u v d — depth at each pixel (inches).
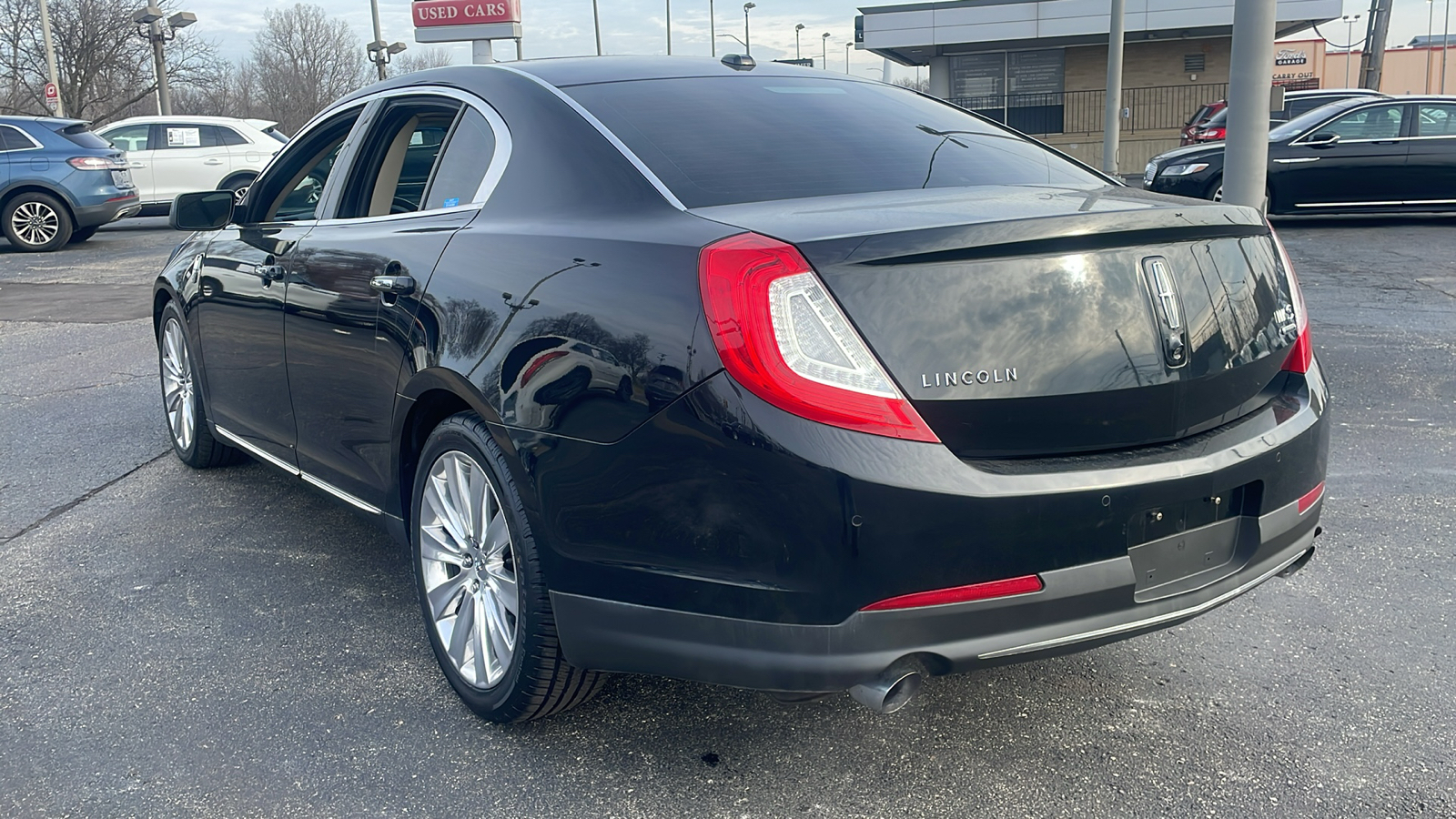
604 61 126.6
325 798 95.0
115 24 1472.7
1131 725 104.6
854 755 100.3
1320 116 534.3
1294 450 96.3
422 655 121.6
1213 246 95.1
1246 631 124.0
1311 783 94.6
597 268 91.7
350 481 131.3
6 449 205.2
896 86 139.9
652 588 87.5
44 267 514.6
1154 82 1047.0
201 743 104.0
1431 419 207.2
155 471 190.2
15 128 575.2
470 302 102.6
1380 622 125.0
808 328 79.4
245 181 701.3
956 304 82.0
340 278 124.2
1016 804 92.6
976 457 82.7
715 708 109.0
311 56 2373.3
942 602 81.4
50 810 93.5
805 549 79.9
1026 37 971.3
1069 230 84.3
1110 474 84.7
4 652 123.3
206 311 162.9
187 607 134.6
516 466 95.4
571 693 100.4
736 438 80.7
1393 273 383.2
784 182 100.0
